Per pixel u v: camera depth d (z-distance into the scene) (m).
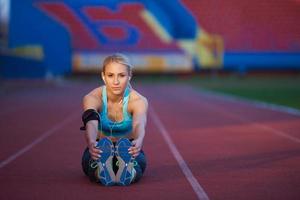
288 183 5.69
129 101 5.48
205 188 5.42
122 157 5.25
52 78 40.31
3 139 9.73
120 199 4.91
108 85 5.34
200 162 7.16
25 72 32.53
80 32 48.16
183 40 48.44
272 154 7.88
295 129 11.41
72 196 5.04
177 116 15.05
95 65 47.50
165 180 5.83
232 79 46.03
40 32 45.00
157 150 8.35
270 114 15.48
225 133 10.74
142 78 48.53
